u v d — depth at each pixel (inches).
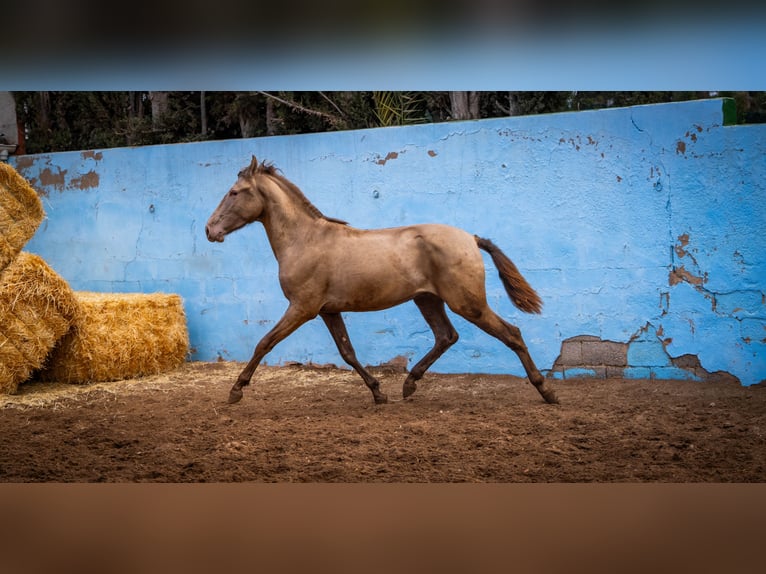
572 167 259.8
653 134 249.8
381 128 284.8
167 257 321.1
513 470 159.5
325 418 207.6
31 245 346.6
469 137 273.0
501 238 269.6
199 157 313.7
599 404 219.9
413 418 205.5
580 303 260.4
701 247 245.6
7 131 355.3
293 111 383.2
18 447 182.5
